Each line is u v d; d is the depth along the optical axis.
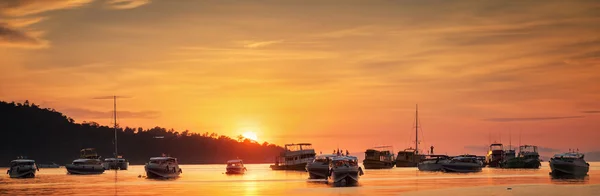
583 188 89.19
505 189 88.50
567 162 132.38
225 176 140.88
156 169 130.62
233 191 89.06
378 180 115.62
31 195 85.69
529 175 136.00
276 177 132.88
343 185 101.00
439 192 84.94
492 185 99.12
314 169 120.19
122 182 114.31
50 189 96.44
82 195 85.06
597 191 85.00
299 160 176.75
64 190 93.88
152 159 132.62
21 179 130.00
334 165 106.25
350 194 83.25
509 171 163.75
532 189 87.94
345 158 106.25
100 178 132.25
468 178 122.69
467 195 80.56
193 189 93.75
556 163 133.25
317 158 121.19
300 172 166.75
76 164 159.12
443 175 138.75
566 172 133.00
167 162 132.50
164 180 122.19
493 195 80.44
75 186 103.12
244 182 111.88
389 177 128.00
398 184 102.69
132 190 92.75
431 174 144.88
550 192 83.81
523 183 105.31
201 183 109.44
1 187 101.75
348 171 104.06
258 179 122.94
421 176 133.00
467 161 155.75
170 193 87.06
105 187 100.06
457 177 127.62
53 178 133.50
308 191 88.12
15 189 96.94
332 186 98.44
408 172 160.50
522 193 82.69
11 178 136.88
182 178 130.62
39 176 146.12
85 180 123.44
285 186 99.00
